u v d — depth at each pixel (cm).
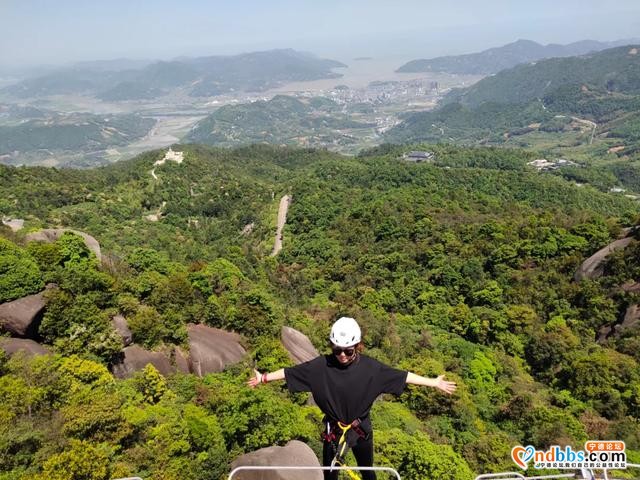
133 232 8581
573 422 2961
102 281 2770
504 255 5825
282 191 12169
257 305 3625
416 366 3625
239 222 10712
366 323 4728
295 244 8812
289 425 2144
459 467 2283
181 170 13300
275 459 1914
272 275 7125
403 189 10550
